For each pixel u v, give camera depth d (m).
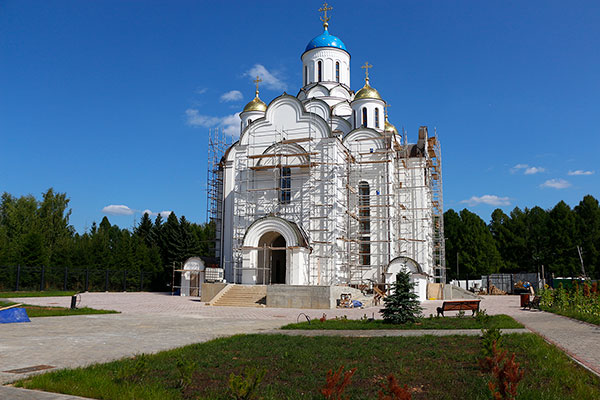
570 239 63.28
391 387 6.26
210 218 43.19
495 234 78.38
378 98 43.25
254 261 34.41
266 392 8.10
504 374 7.04
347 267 37.09
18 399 7.43
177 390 8.24
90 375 8.96
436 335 14.84
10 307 18.84
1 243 45.53
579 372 9.12
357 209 39.53
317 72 48.03
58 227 64.50
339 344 13.20
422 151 42.97
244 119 46.53
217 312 25.20
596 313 19.38
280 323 19.66
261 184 38.31
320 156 36.97
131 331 16.52
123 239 57.22
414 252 40.88
